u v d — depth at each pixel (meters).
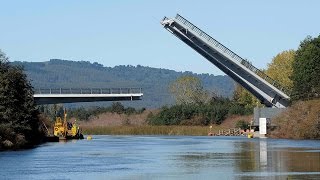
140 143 96.25
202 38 95.50
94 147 83.38
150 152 70.06
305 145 79.81
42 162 55.53
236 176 41.25
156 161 55.94
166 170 46.69
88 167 50.28
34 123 97.94
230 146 81.00
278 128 109.88
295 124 105.50
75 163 54.44
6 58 92.25
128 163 54.00
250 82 103.06
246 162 52.78
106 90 123.50
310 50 119.88
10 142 79.00
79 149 78.06
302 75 117.62
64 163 54.47
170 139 115.06
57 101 122.44
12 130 81.50
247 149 72.31
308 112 104.19
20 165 52.44
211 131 148.00
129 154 66.75
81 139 119.12
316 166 47.78
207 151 70.25
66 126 120.50
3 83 83.38
